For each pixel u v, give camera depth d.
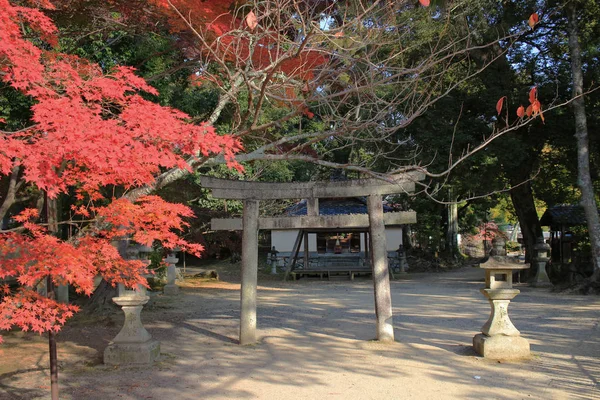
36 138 4.12
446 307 12.46
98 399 5.55
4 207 5.41
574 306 12.09
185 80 12.73
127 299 7.24
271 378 6.32
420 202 27.53
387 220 8.56
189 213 5.69
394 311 11.83
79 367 7.05
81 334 9.45
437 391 5.69
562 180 19.50
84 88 4.80
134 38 11.41
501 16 15.34
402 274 24.25
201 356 7.58
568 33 14.67
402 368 6.70
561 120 15.94
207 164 7.29
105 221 5.45
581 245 21.06
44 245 4.38
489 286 7.38
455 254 30.69
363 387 5.89
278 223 8.69
